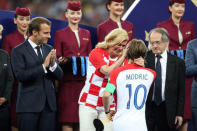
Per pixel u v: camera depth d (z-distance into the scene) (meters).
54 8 42.34
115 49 14.39
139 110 13.00
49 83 15.80
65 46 18.70
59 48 18.66
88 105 14.88
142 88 13.07
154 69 15.73
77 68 18.75
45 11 42.31
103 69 14.17
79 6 19.16
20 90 15.43
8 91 15.87
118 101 13.14
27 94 15.28
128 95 12.95
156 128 15.82
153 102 15.56
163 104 15.64
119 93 13.05
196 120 17.61
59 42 18.67
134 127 12.76
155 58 16.00
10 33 18.11
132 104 12.95
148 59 15.88
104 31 20.02
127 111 12.93
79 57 18.78
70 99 18.70
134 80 13.00
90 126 14.81
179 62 15.95
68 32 18.97
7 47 17.41
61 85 18.91
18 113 15.30
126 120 12.83
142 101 13.07
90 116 14.85
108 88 13.02
